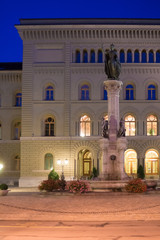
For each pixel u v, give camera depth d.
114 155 38.50
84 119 60.34
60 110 60.03
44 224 20.02
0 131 64.81
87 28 60.03
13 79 64.88
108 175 38.28
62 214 22.92
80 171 63.16
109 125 39.66
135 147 58.81
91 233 17.22
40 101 60.06
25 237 16.31
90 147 58.75
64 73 60.59
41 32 60.69
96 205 26.14
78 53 61.34
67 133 59.22
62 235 16.77
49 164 59.66
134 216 22.16
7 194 36.75
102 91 60.28
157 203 26.72
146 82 60.12
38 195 33.91
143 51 60.91
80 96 60.56
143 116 59.47
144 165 58.78
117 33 60.12
